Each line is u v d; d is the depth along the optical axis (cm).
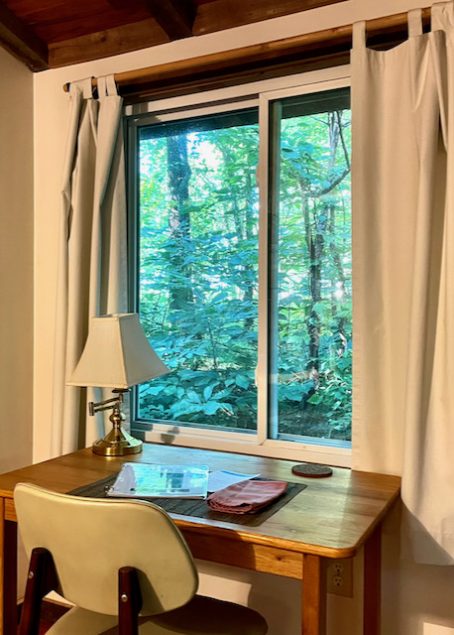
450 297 155
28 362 240
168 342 228
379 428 173
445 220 158
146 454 196
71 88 219
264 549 130
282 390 206
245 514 140
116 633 141
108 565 122
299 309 203
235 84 209
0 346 228
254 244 210
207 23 204
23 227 237
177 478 166
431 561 156
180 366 226
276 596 196
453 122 155
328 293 199
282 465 182
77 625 144
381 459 173
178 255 225
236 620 146
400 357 170
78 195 216
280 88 201
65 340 217
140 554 120
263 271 205
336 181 197
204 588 207
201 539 137
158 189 229
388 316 172
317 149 200
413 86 164
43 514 124
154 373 191
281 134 205
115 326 186
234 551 133
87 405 215
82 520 119
